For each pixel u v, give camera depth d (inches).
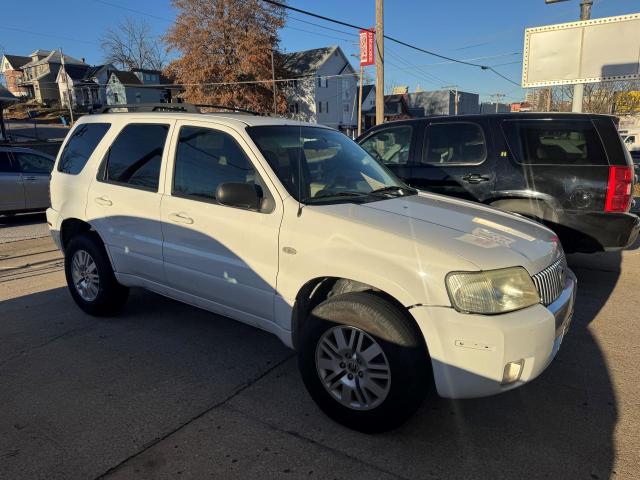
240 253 134.6
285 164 136.9
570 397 131.6
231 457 107.8
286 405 128.3
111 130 179.2
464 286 102.1
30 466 104.4
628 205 200.1
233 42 1663.4
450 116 235.1
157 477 101.6
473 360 101.9
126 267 170.6
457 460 107.0
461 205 144.5
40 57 3275.1
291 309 125.7
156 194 156.6
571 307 123.2
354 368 114.7
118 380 140.9
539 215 210.4
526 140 214.1
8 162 420.2
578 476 101.9
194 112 168.7
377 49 609.9
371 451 110.0
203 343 165.8
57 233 195.6
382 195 142.7
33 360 153.2
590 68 516.1
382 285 108.7
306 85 2150.6
